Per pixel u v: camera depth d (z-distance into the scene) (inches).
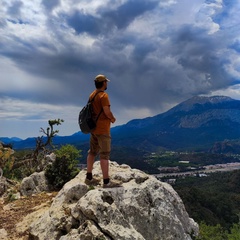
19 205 208.1
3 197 249.6
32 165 480.7
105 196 140.9
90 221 124.9
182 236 158.1
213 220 1566.2
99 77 161.9
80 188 159.6
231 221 1625.2
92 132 161.8
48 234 135.9
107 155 161.5
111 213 128.7
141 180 173.5
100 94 159.8
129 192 155.9
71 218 137.0
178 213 178.9
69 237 122.3
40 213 181.2
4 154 435.2
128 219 146.2
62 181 263.1
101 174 186.5
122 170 191.0
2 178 300.2
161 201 162.2
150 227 149.8
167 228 154.2
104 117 160.1
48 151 518.9
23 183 253.0
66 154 281.4
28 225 165.2
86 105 162.9
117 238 119.7
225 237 787.4
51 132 527.2
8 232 159.0
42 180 263.7
